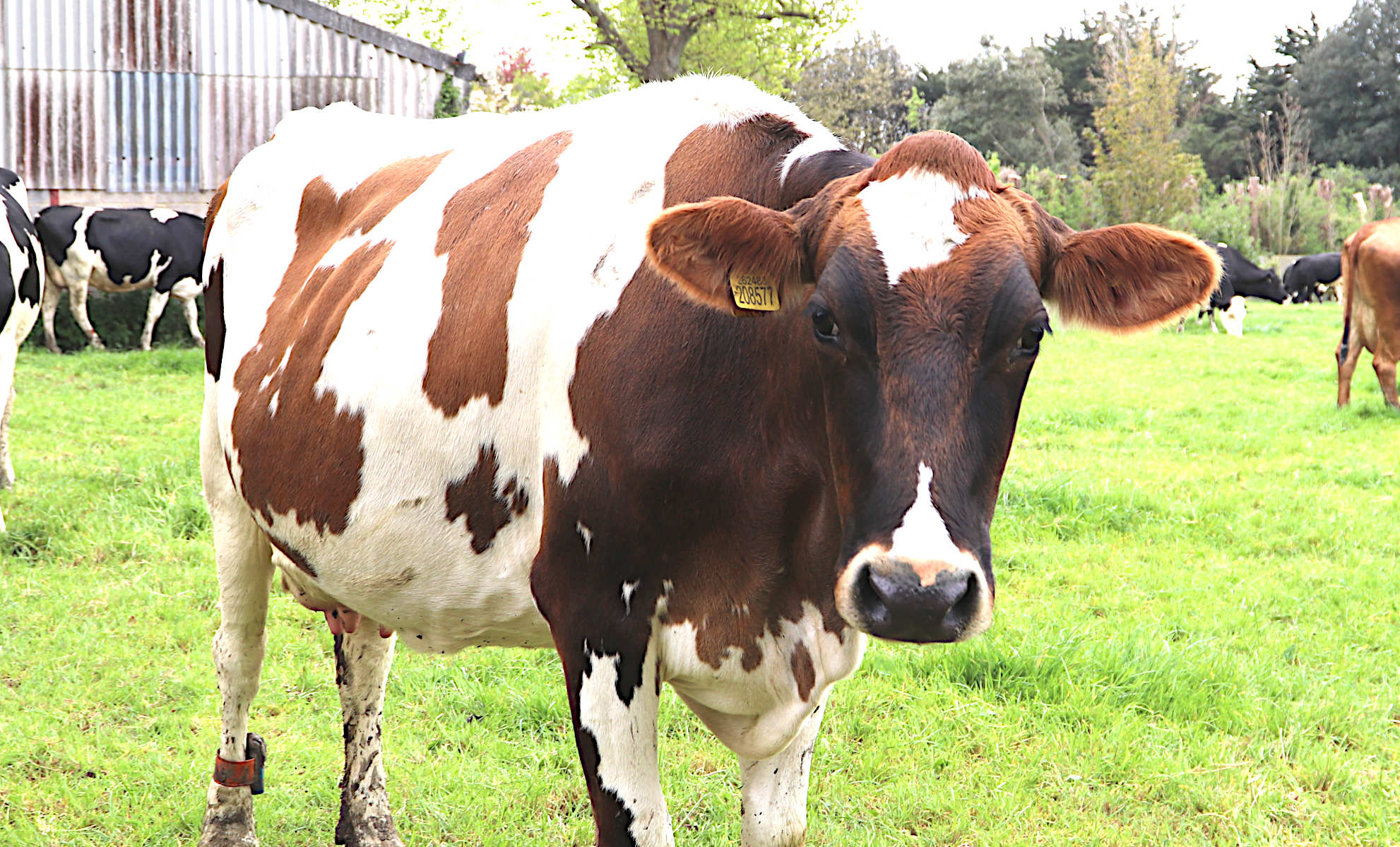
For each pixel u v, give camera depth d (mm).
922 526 1837
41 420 9727
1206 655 4863
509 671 4781
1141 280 2135
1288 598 5711
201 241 16094
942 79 64938
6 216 6812
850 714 4410
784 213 2156
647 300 2357
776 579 2352
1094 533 6883
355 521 2795
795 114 2566
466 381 2598
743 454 2281
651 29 23891
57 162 17016
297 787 3865
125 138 17234
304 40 17672
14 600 5367
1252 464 8812
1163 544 6676
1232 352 17469
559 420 2438
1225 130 63312
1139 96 32719
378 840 3484
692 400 2287
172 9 17156
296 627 5250
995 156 38469
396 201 3098
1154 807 3789
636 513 2334
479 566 2672
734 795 3840
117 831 3562
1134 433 10031
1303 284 32938
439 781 3881
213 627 5172
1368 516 7254
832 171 2318
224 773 3420
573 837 3617
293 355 3043
